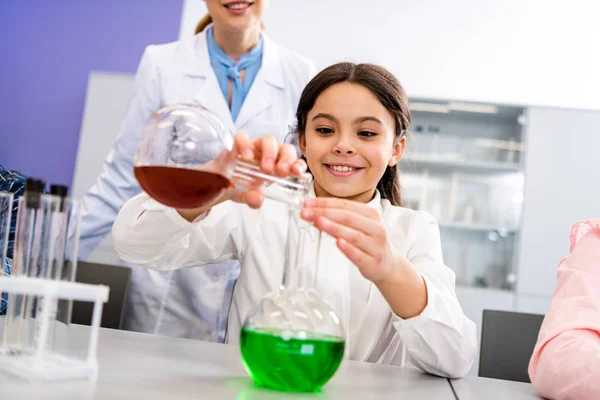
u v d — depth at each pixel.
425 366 1.03
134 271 1.99
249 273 1.37
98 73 3.85
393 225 1.37
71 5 4.20
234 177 0.87
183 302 1.99
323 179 1.31
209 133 0.77
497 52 4.01
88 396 0.64
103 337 1.03
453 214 4.06
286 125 2.07
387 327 1.30
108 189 1.98
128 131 1.99
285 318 0.75
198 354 0.96
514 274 3.77
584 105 3.93
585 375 0.90
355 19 4.08
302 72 2.08
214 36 2.07
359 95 1.27
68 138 4.14
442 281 1.17
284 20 4.10
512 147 4.04
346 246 0.85
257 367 0.76
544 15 4.02
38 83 4.18
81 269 1.73
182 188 0.78
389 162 1.42
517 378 1.62
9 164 4.15
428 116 4.14
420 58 4.04
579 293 1.07
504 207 4.00
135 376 0.76
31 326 0.73
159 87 2.03
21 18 4.21
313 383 0.76
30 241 0.74
